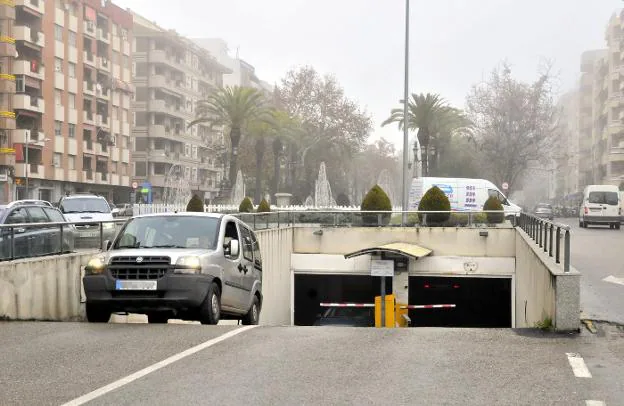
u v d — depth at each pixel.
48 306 12.70
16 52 65.75
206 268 11.28
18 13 67.69
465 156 86.50
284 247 33.22
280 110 87.69
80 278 13.82
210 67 118.12
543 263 12.81
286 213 33.97
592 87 123.56
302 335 9.78
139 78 97.75
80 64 76.75
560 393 6.43
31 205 17.22
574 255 26.30
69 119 74.75
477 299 40.25
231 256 12.40
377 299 31.19
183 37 106.06
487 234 33.62
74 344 8.95
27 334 9.84
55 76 71.88
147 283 11.00
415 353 8.35
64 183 75.19
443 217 34.16
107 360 7.89
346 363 7.73
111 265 11.21
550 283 10.95
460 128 75.69
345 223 34.88
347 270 34.81
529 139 77.56
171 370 7.34
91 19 78.81
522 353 8.39
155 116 98.19
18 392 6.40
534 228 20.95
